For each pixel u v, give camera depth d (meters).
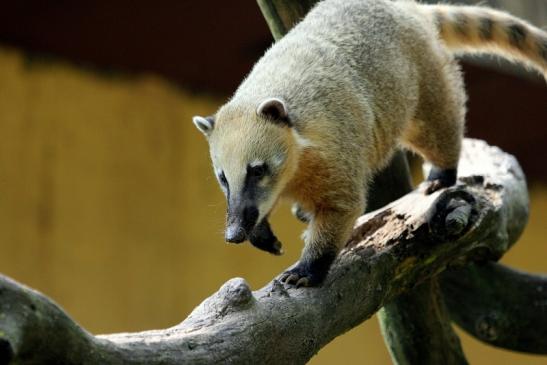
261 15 16.36
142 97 19.30
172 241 19.27
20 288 5.11
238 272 19.84
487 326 11.74
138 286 18.78
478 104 19.31
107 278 18.42
